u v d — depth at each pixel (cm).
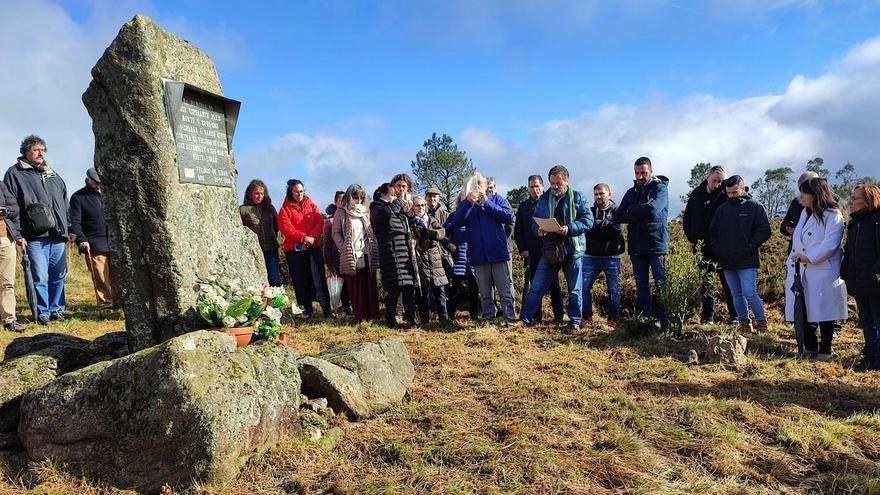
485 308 774
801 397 462
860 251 542
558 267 709
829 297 583
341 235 784
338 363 430
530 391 460
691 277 661
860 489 308
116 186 421
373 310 809
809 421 403
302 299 835
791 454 355
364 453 349
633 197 720
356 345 472
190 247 438
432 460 335
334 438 364
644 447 356
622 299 920
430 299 899
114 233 425
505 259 740
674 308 656
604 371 534
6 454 344
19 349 436
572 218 705
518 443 352
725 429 380
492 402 436
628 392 467
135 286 425
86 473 316
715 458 342
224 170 495
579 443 359
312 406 389
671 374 515
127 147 416
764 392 470
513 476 315
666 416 411
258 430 330
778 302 903
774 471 330
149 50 417
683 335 670
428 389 471
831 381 508
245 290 461
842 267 566
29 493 305
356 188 789
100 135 423
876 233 531
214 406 308
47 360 395
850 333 725
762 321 700
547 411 410
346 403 399
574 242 713
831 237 575
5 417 361
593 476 319
